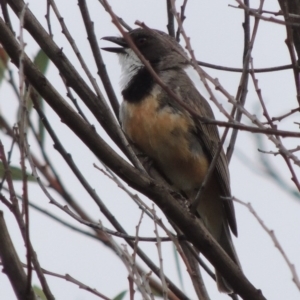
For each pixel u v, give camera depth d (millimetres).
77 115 7215
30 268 5812
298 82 6918
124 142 8219
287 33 6887
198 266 8336
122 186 7074
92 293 6980
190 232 7918
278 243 5914
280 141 6562
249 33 8594
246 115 6523
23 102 5836
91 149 7363
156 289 7984
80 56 8008
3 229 6027
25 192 5613
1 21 6973
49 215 8469
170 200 7793
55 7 7957
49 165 9234
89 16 8766
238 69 8281
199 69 6719
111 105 9500
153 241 7715
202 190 8086
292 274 5746
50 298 5957
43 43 7836
